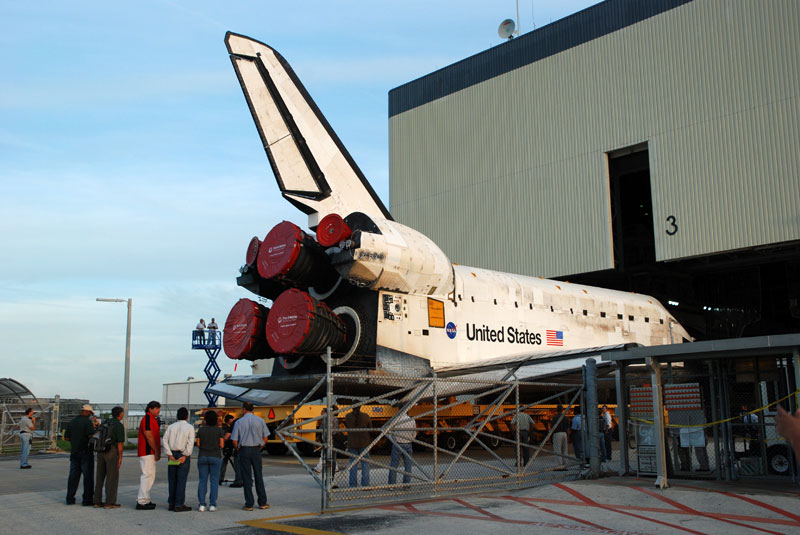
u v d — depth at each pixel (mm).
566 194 33000
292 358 18844
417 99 40000
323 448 9922
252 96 20141
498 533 7688
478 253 36031
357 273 17172
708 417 13352
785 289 34125
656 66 30484
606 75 32125
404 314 18594
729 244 27719
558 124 33625
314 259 17984
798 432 2018
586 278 34250
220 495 11547
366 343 17859
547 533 7648
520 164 34906
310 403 18359
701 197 28625
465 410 19891
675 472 12109
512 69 35812
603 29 32438
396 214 39906
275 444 20828
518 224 34625
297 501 10633
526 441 15133
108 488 10336
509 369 18094
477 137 36875
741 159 27703
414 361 18625
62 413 37344
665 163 29781
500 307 21734
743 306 36125
